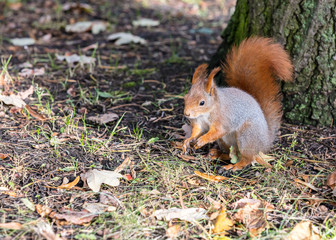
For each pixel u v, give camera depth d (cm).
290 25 757
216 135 657
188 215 534
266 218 536
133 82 953
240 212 540
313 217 542
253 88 739
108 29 1359
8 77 898
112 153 679
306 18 737
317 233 503
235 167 665
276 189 596
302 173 637
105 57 1113
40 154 658
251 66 734
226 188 603
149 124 780
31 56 1094
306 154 690
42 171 621
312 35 736
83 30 1316
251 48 733
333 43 726
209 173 643
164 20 1488
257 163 670
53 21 1405
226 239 497
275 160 671
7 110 781
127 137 729
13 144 674
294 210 557
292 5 744
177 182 613
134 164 652
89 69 1006
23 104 793
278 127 726
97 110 823
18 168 618
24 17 1449
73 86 911
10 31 1302
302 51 752
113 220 525
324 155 685
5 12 1495
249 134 658
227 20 1495
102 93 868
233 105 655
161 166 647
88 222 522
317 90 760
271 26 787
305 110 780
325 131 758
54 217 523
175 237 500
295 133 753
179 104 857
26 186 584
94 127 758
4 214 523
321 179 623
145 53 1155
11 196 562
